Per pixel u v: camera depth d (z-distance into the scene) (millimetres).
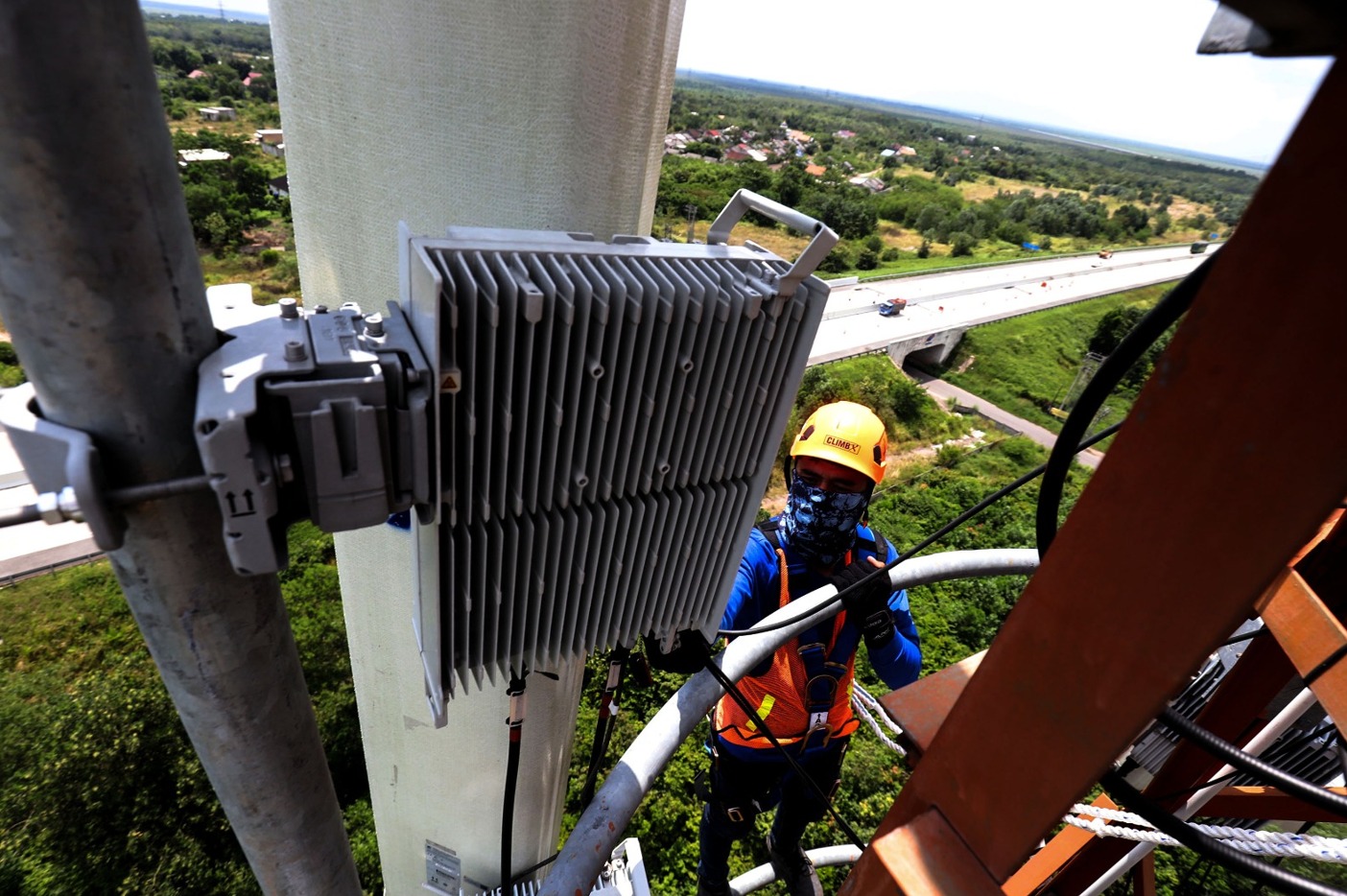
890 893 600
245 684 604
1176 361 394
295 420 500
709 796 1599
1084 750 482
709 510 846
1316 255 328
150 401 461
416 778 1427
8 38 341
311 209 908
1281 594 873
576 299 604
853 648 1437
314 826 746
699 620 967
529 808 1465
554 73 766
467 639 744
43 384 443
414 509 631
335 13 756
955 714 591
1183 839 591
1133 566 432
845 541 1343
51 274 402
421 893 1682
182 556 516
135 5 383
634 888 1535
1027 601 511
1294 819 1343
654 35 845
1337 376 327
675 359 672
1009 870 565
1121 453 432
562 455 692
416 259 564
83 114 371
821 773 1540
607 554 790
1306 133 325
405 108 794
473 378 581
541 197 842
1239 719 1377
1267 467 359
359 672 1325
